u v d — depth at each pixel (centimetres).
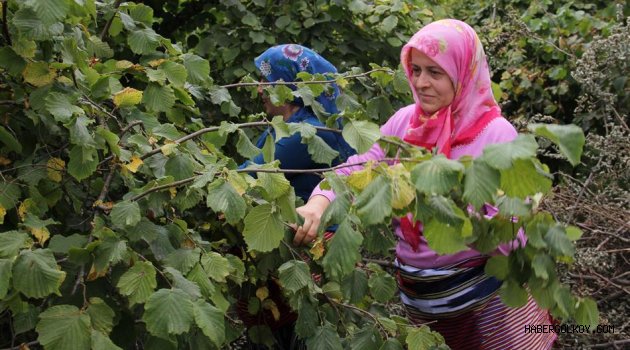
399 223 202
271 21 371
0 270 142
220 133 190
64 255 168
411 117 209
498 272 151
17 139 191
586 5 440
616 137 287
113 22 220
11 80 189
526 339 201
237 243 209
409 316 218
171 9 392
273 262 197
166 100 198
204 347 169
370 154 195
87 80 187
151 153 184
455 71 193
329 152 188
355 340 180
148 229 169
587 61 331
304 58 248
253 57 359
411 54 200
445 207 135
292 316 229
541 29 424
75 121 165
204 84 229
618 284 259
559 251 138
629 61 333
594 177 297
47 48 184
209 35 371
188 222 212
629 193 278
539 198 144
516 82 424
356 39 357
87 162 170
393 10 345
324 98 240
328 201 187
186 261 163
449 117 195
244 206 161
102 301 150
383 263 260
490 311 200
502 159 126
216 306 165
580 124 364
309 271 180
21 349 155
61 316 144
